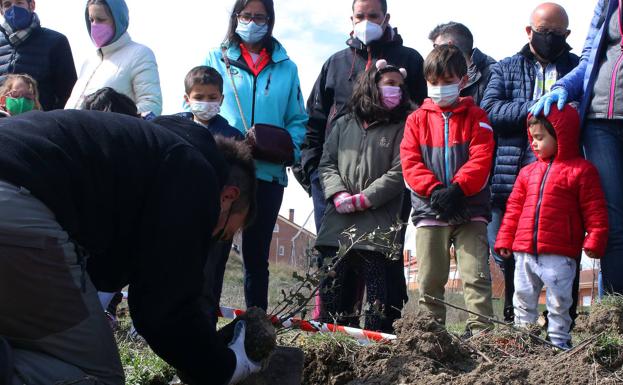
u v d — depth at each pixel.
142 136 3.10
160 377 4.30
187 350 3.03
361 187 5.91
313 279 4.56
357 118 6.05
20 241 2.87
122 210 3.02
